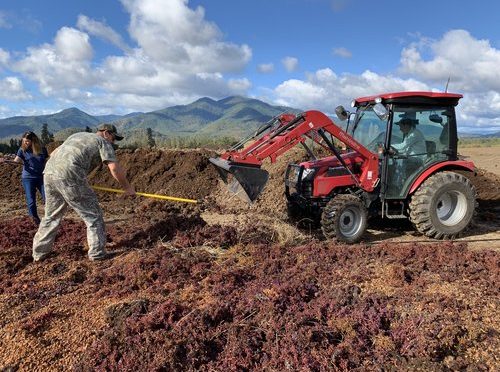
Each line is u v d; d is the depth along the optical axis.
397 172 6.27
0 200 9.46
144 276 4.42
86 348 3.24
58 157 4.78
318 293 3.99
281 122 6.15
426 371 2.86
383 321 3.47
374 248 5.27
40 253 5.04
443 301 3.74
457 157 6.71
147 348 3.13
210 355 3.13
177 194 9.74
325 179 6.24
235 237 5.70
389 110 6.16
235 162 5.51
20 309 3.86
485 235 6.61
